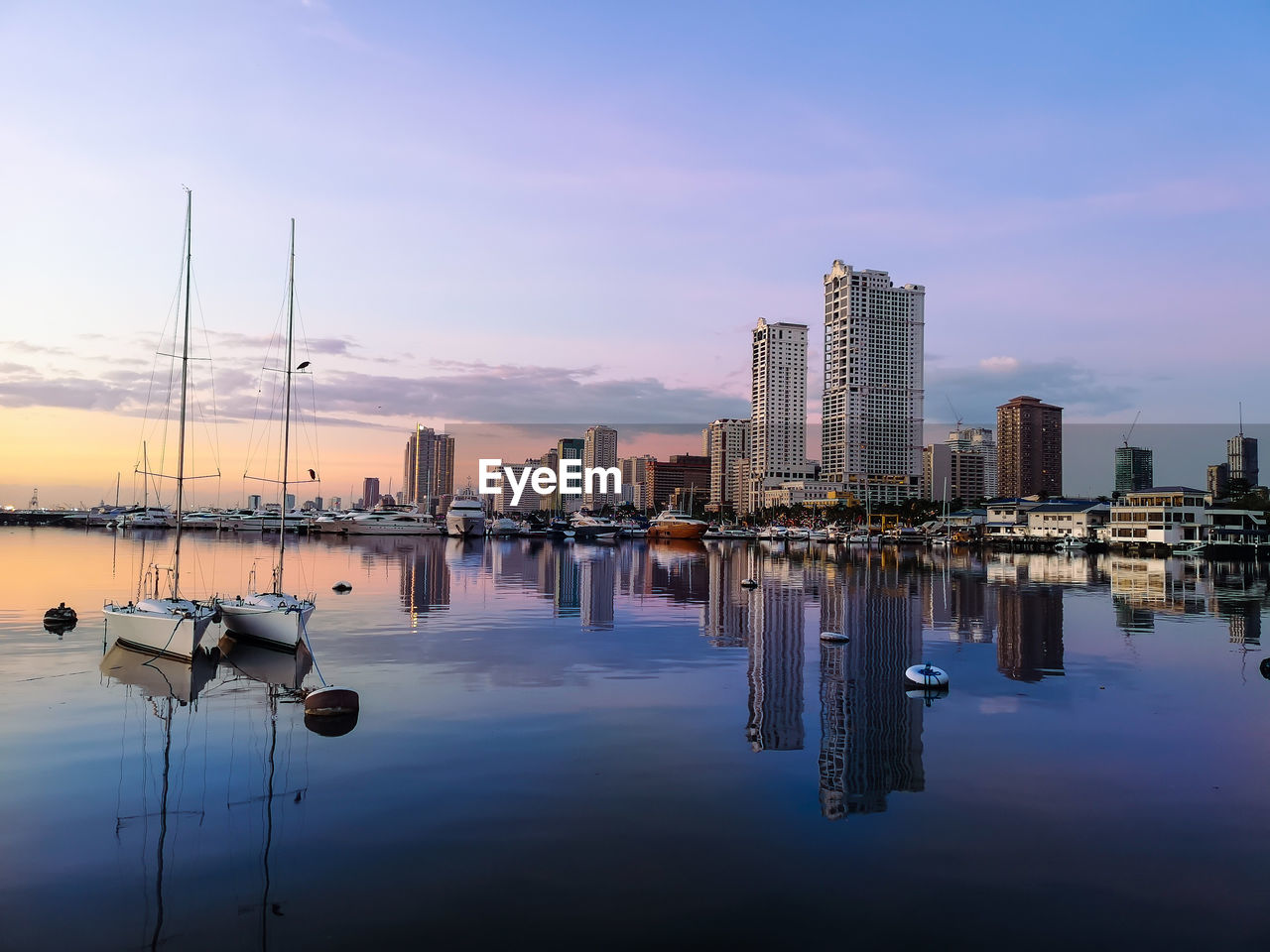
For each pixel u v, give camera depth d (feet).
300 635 117.39
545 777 64.34
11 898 45.19
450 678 101.60
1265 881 48.06
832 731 78.89
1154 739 76.89
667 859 50.11
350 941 40.86
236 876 47.67
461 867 48.93
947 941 41.27
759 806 58.85
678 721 82.02
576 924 42.47
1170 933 42.29
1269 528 476.95
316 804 58.39
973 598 211.61
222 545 447.83
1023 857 50.96
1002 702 91.71
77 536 553.64
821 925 42.60
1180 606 193.36
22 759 68.13
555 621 158.61
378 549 435.12
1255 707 89.81
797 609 185.16
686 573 298.76
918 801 60.13
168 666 106.63
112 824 54.85
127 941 41.01
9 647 119.75
